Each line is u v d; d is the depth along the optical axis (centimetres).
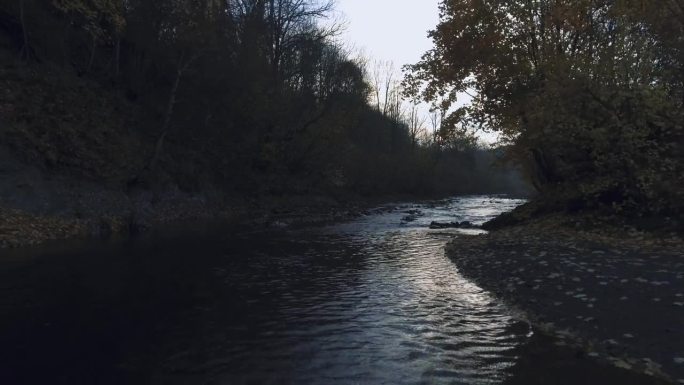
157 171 2786
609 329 741
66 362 638
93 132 2423
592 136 1543
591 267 1088
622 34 1681
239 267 1329
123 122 2794
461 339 739
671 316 742
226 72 3603
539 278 1067
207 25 3062
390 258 1505
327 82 4428
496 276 1163
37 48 2403
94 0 2250
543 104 1831
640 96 1520
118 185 2389
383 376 595
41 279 1113
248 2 4075
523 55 2272
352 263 1410
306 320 837
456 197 8125
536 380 582
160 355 665
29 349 684
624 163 1584
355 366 629
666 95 1527
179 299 970
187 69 3161
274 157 4166
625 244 1353
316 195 4566
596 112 1619
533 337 748
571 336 746
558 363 638
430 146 8400
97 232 1936
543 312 863
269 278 1187
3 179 1766
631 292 876
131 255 1471
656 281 918
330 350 689
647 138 1600
